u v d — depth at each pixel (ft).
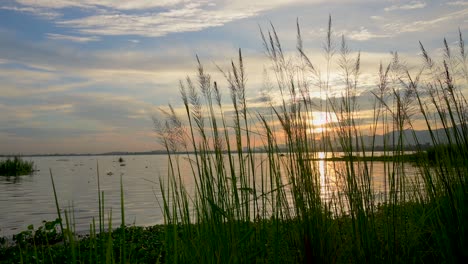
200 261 11.03
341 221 12.20
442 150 12.06
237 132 11.98
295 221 11.60
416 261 11.79
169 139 11.82
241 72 12.16
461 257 10.60
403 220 11.69
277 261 11.17
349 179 11.44
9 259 24.11
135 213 52.54
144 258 22.54
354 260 11.10
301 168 11.57
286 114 12.31
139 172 160.45
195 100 11.88
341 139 11.93
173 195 11.25
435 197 11.93
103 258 9.35
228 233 10.86
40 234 30.89
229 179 11.78
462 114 11.60
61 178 126.00
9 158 146.51
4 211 55.62
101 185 99.40
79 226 40.91
